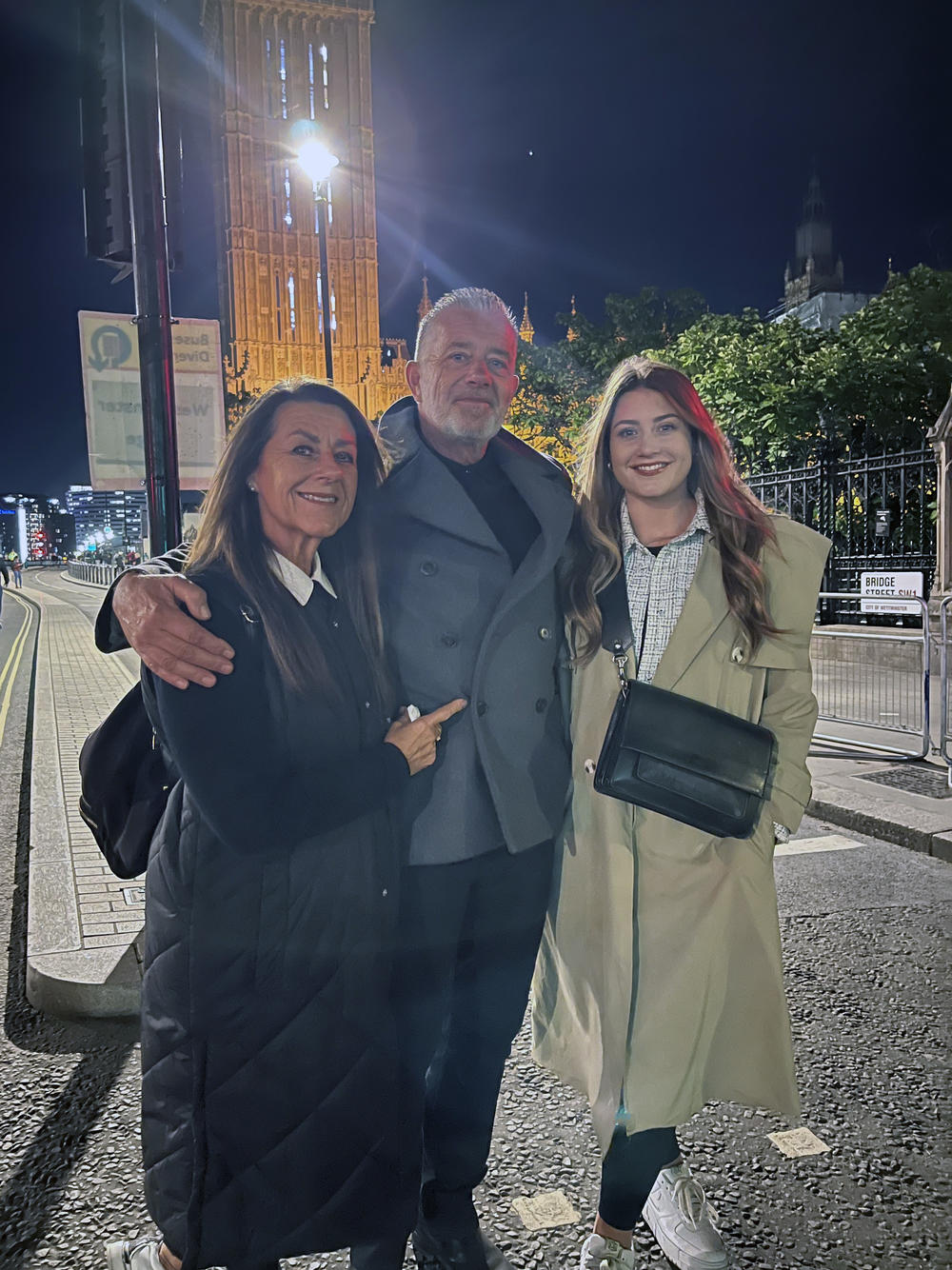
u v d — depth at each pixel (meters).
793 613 2.08
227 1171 1.61
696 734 1.95
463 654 2.07
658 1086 2.00
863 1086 2.93
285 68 91.81
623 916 2.08
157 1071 1.66
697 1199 2.19
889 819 5.61
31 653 18.28
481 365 2.13
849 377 19.00
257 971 1.61
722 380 19.56
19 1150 2.68
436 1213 2.19
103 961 3.68
